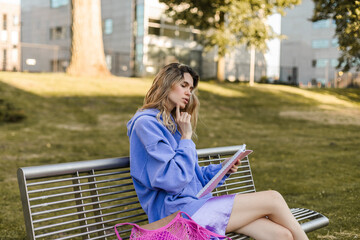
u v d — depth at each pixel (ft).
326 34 150.92
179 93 8.44
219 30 83.25
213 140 35.86
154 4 108.78
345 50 46.88
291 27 157.38
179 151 7.92
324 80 151.64
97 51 60.80
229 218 8.01
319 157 27.99
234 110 52.06
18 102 43.06
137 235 7.43
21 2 139.64
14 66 134.62
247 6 75.05
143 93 54.90
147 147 7.72
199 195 8.18
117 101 49.21
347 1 41.81
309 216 10.07
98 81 57.52
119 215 15.80
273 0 79.56
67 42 125.39
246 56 134.92
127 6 110.93
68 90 50.93
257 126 44.09
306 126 45.03
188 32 116.57
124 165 8.18
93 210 7.64
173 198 7.90
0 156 26.86
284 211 8.11
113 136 35.70
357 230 13.34
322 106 59.93
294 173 23.08
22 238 12.98
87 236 7.43
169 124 8.27
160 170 7.61
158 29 110.22
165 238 7.29
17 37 142.82
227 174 9.39
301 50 155.63
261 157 28.27
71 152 29.30
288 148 32.09
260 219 8.23
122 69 110.11
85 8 59.67
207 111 49.47
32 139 32.78
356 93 75.87
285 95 66.64
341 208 15.93
